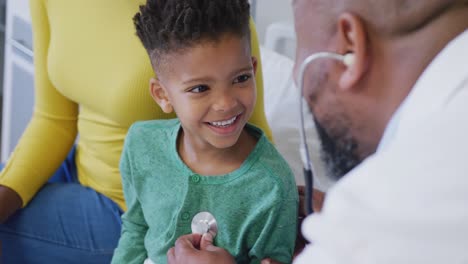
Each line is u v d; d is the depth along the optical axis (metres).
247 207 1.08
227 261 1.03
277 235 1.08
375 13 0.65
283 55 1.90
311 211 0.82
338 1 0.68
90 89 1.42
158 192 1.16
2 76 2.84
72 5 1.44
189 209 1.11
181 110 1.05
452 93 0.58
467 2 0.63
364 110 0.71
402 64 0.66
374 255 0.55
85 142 1.56
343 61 0.69
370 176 0.58
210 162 1.11
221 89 1.00
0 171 1.64
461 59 0.59
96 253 1.50
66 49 1.44
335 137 0.76
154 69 1.09
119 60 1.35
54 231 1.52
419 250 0.53
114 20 1.38
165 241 1.15
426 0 0.63
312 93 0.75
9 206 1.50
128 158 1.20
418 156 0.56
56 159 1.59
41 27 1.51
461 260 0.52
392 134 0.67
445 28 0.64
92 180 1.58
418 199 0.54
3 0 2.64
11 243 1.54
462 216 0.52
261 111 1.35
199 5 0.97
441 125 0.56
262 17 2.03
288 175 1.09
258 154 1.09
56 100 1.57
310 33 0.73
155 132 1.18
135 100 1.34
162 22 1.02
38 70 1.55
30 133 1.58
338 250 0.56
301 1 0.73
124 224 1.29
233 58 0.99
